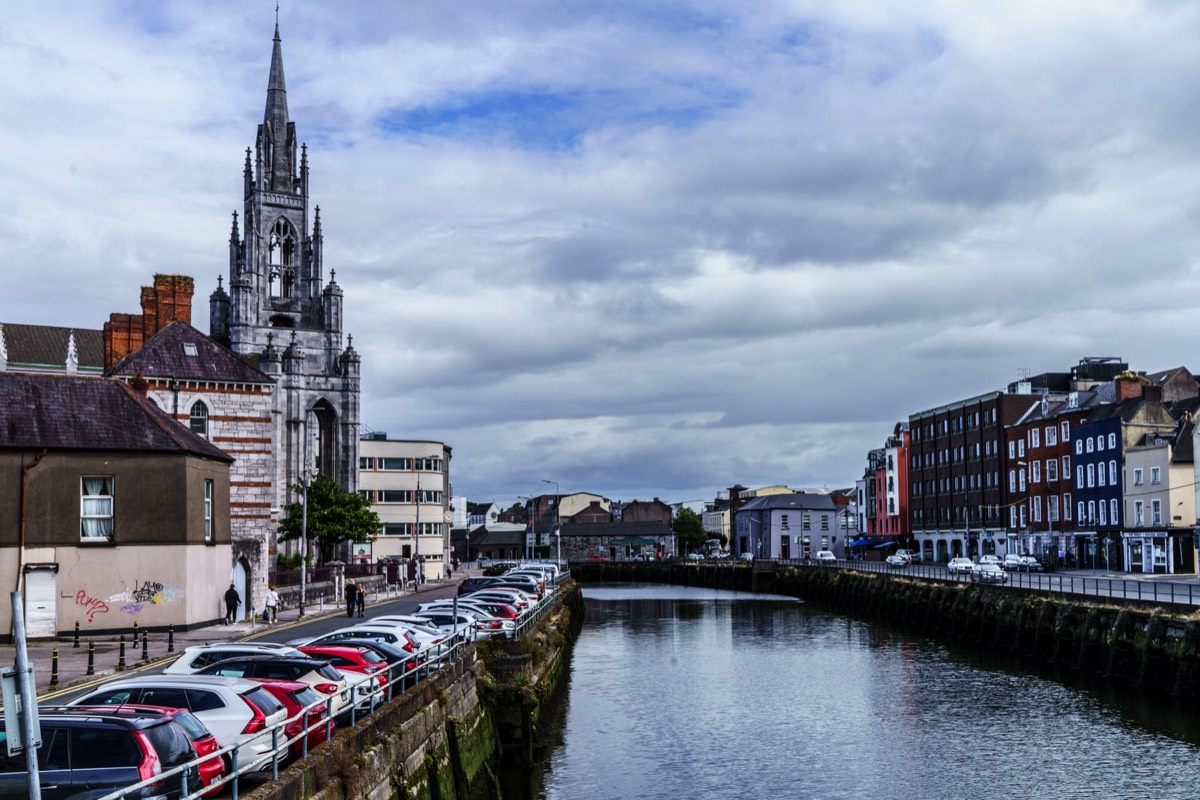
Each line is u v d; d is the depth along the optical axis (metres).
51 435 48.66
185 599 50.66
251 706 20.81
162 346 78.69
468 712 33.38
